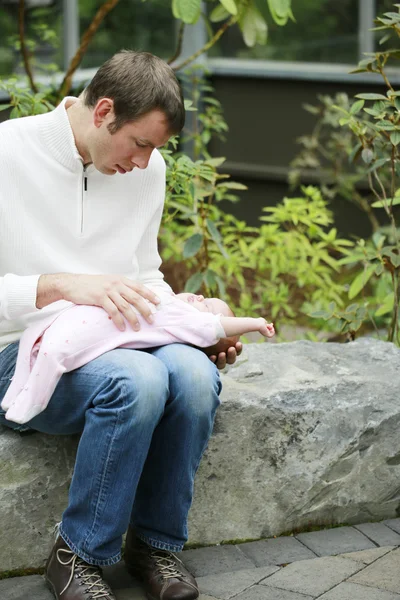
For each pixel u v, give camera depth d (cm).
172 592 271
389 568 296
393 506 333
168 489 273
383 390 330
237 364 341
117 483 256
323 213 519
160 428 271
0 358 280
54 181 279
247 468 312
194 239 420
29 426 281
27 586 285
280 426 313
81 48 479
